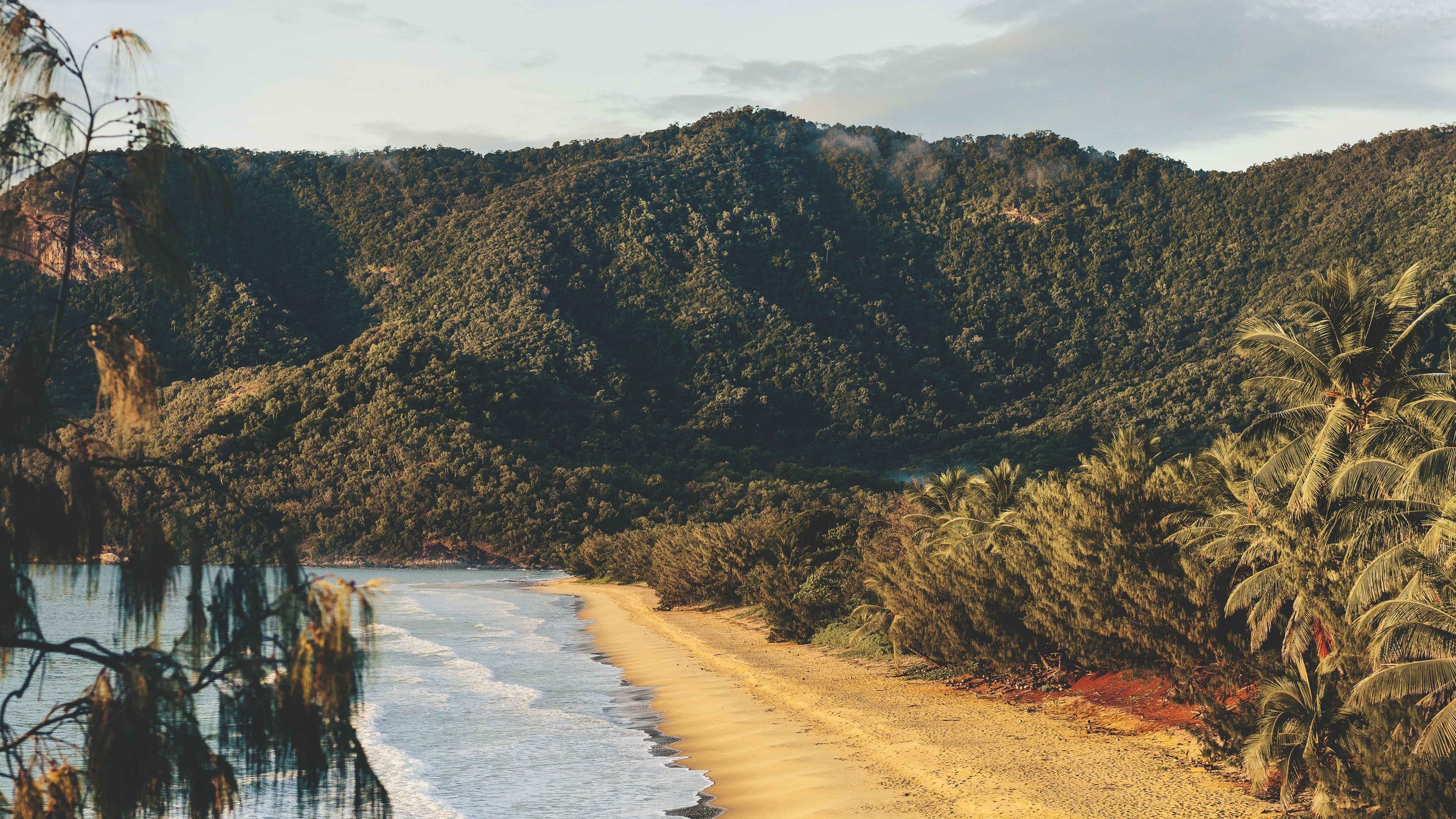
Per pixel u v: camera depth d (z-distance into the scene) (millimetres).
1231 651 21672
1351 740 14852
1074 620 24938
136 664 5102
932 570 31391
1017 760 20359
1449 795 13078
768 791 19656
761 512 153000
